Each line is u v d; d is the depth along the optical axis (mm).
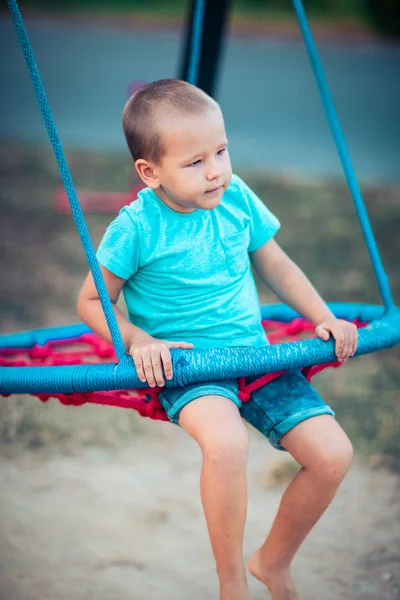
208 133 2512
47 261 7422
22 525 3877
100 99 13945
